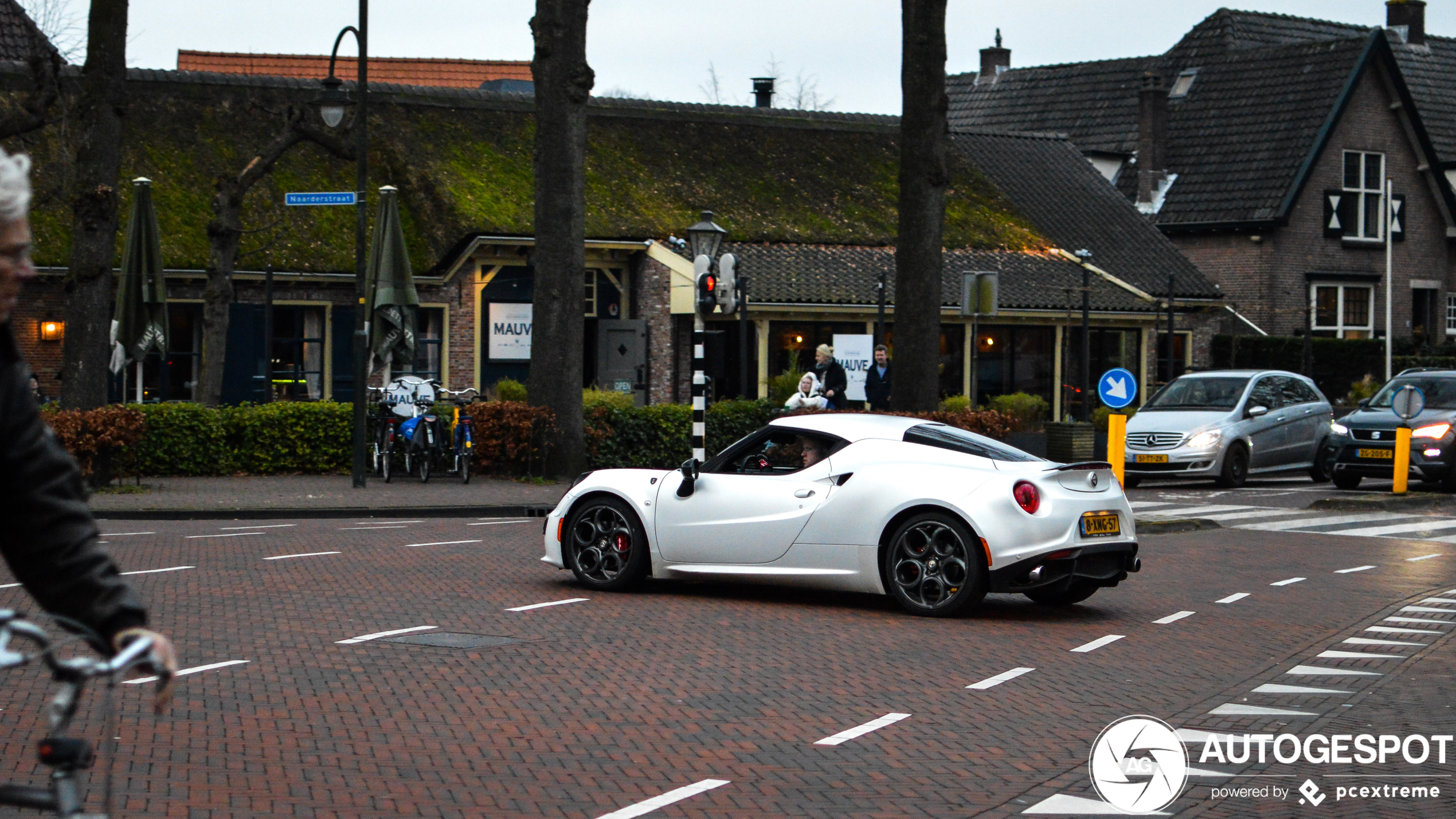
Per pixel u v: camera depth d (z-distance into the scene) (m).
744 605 10.77
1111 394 18.27
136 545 13.84
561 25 21.09
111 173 18.84
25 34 31.16
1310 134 40.50
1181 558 14.36
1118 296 35.03
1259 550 15.15
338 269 28.30
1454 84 46.97
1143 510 19.22
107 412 18.36
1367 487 23.91
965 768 6.37
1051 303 33.53
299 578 11.78
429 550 13.76
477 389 29.73
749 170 35.19
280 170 29.66
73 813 2.58
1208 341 37.78
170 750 6.42
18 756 6.27
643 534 11.22
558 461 21.25
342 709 7.29
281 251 28.00
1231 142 42.00
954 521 10.20
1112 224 39.34
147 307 21.36
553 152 21.20
